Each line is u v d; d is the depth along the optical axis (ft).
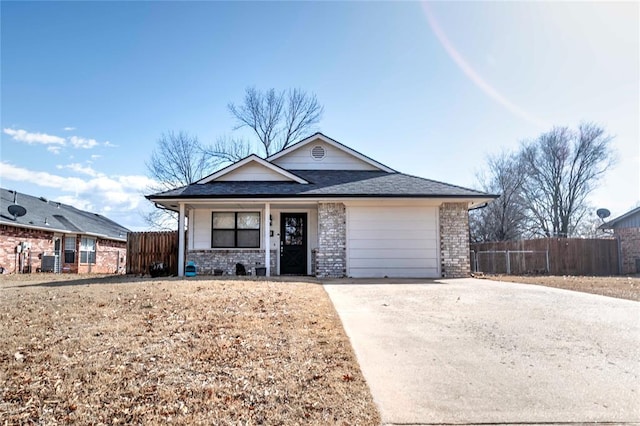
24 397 12.21
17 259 63.10
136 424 10.84
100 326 19.56
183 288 29.96
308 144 57.62
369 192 46.60
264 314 22.30
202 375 13.98
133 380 13.47
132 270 57.00
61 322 20.26
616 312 24.49
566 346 18.16
